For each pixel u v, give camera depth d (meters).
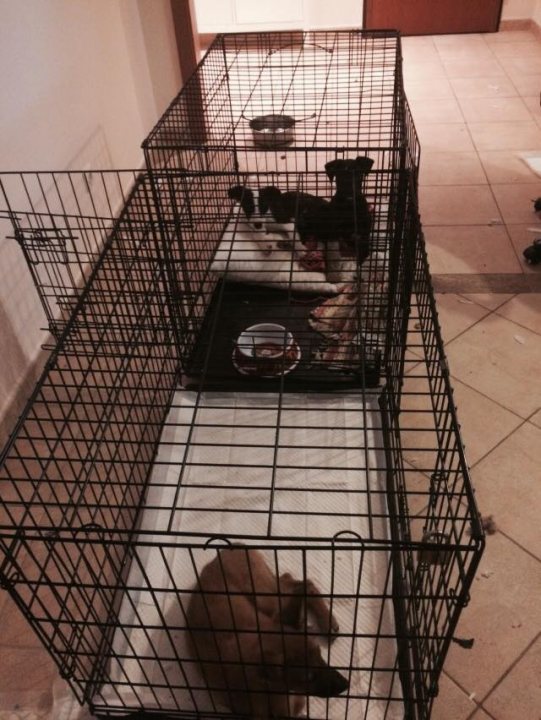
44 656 1.41
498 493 1.69
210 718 1.25
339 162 2.24
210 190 2.36
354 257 2.15
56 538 0.95
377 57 4.71
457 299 2.39
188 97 2.73
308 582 1.33
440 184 3.17
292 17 5.11
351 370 1.89
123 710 1.26
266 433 1.82
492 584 1.49
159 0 3.31
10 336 2.01
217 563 1.33
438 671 1.06
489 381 2.03
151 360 2.01
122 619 1.42
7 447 1.16
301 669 1.13
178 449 1.79
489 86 4.27
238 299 2.28
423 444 1.82
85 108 2.70
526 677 1.34
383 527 1.57
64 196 2.48
